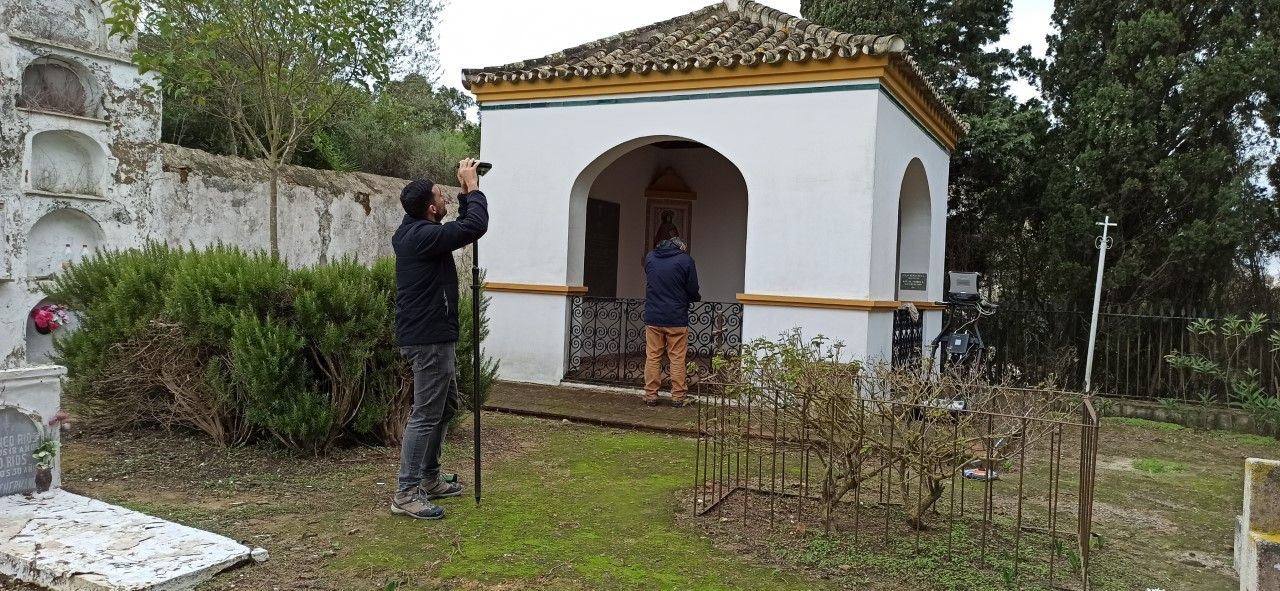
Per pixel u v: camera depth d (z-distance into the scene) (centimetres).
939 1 1338
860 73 813
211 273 593
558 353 953
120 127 917
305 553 399
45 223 866
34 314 841
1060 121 1225
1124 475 646
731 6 1095
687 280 830
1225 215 991
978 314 952
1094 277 1081
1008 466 443
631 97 917
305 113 851
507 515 470
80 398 626
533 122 967
